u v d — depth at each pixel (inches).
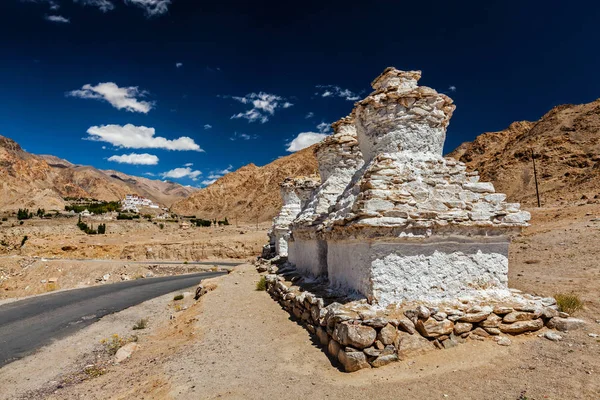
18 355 616.4
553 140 3742.6
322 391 283.4
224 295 713.0
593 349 298.4
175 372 365.4
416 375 286.5
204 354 405.4
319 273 560.7
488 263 375.9
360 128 458.0
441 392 261.3
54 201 6343.5
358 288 375.6
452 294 359.9
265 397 286.8
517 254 898.7
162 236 3287.4
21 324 852.6
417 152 412.2
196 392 310.8
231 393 300.5
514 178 3550.7
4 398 431.8
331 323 349.7
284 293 565.3
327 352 356.8
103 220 4365.2
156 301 1047.0
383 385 278.7
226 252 2628.0
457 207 370.9
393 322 319.3
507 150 4493.1
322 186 660.1
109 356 535.8
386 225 339.3
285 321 487.5
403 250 353.7
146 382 362.3
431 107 415.5
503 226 370.0
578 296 456.4
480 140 5797.2
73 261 2022.6
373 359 306.7
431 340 318.3
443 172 386.3
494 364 293.1
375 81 479.5
